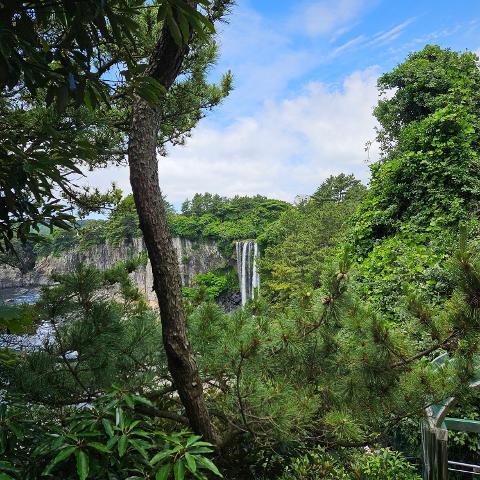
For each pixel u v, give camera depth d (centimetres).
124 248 4606
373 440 322
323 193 4925
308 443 328
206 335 304
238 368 265
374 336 281
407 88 1384
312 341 303
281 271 2812
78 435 192
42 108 242
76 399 274
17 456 196
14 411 206
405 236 851
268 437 291
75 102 179
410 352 287
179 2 157
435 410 341
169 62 247
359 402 301
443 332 269
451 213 815
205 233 5753
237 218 6275
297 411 280
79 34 164
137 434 209
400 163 912
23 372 249
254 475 315
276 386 281
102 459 194
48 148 216
